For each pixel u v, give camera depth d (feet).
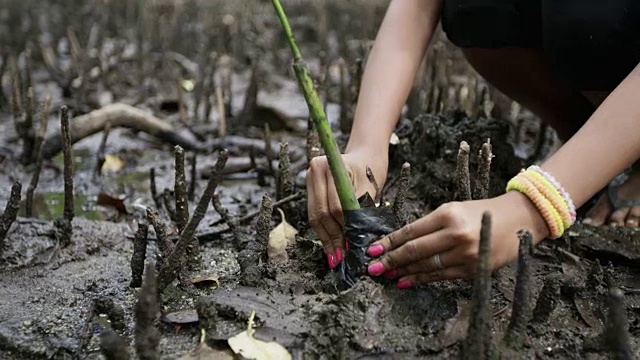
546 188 5.15
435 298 5.43
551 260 6.57
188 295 5.97
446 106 10.69
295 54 4.88
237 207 8.41
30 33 16.62
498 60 8.13
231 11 21.24
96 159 10.00
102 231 7.40
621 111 5.45
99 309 5.67
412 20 7.27
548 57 7.18
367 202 5.66
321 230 5.79
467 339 4.47
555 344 5.29
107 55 15.49
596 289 5.99
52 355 5.33
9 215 6.52
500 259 5.08
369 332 5.06
